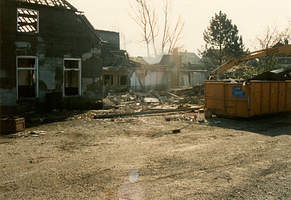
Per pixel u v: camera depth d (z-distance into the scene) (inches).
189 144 267.3
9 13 511.5
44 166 197.6
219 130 346.0
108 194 147.4
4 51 508.7
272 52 552.7
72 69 598.5
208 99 490.3
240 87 426.0
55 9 565.3
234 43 1435.8
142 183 163.2
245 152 234.8
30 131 341.1
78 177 173.9
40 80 552.7
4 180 169.8
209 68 1492.4
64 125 388.5
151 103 730.2
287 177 173.9
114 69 1067.3
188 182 164.9
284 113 487.8
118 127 371.2
